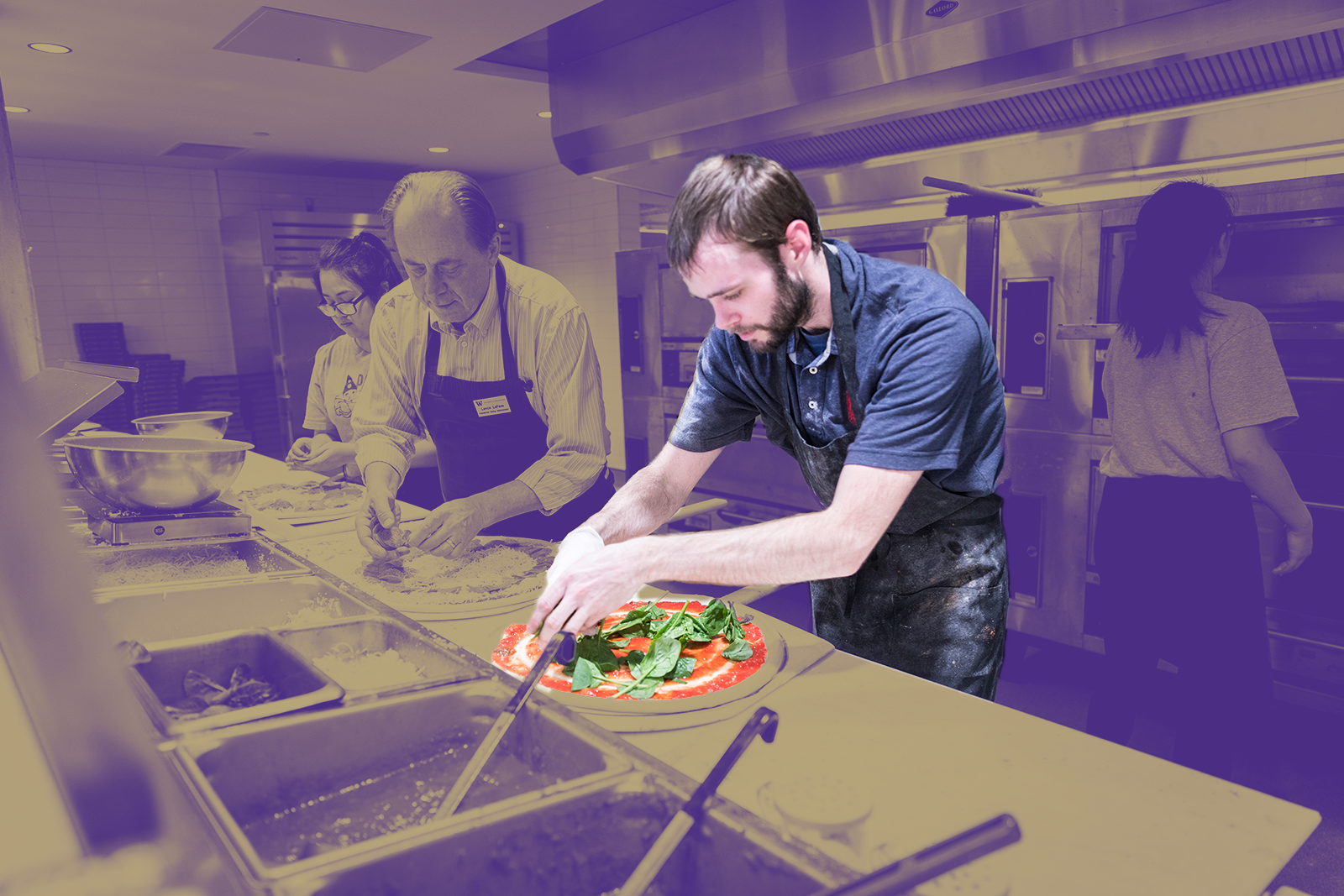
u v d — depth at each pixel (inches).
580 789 26.9
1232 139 81.0
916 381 39.9
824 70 77.8
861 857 24.2
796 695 35.3
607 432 113.4
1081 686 99.9
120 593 47.1
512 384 110.7
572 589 36.9
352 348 134.0
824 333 45.4
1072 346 97.6
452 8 96.1
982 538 49.5
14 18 99.3
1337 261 78.4
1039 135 93.5
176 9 97.3
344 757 32.2
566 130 109.3
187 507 58.4
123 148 185.9
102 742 13.3
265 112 151.0
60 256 203.9
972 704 34.4
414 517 71.5
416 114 153.8
